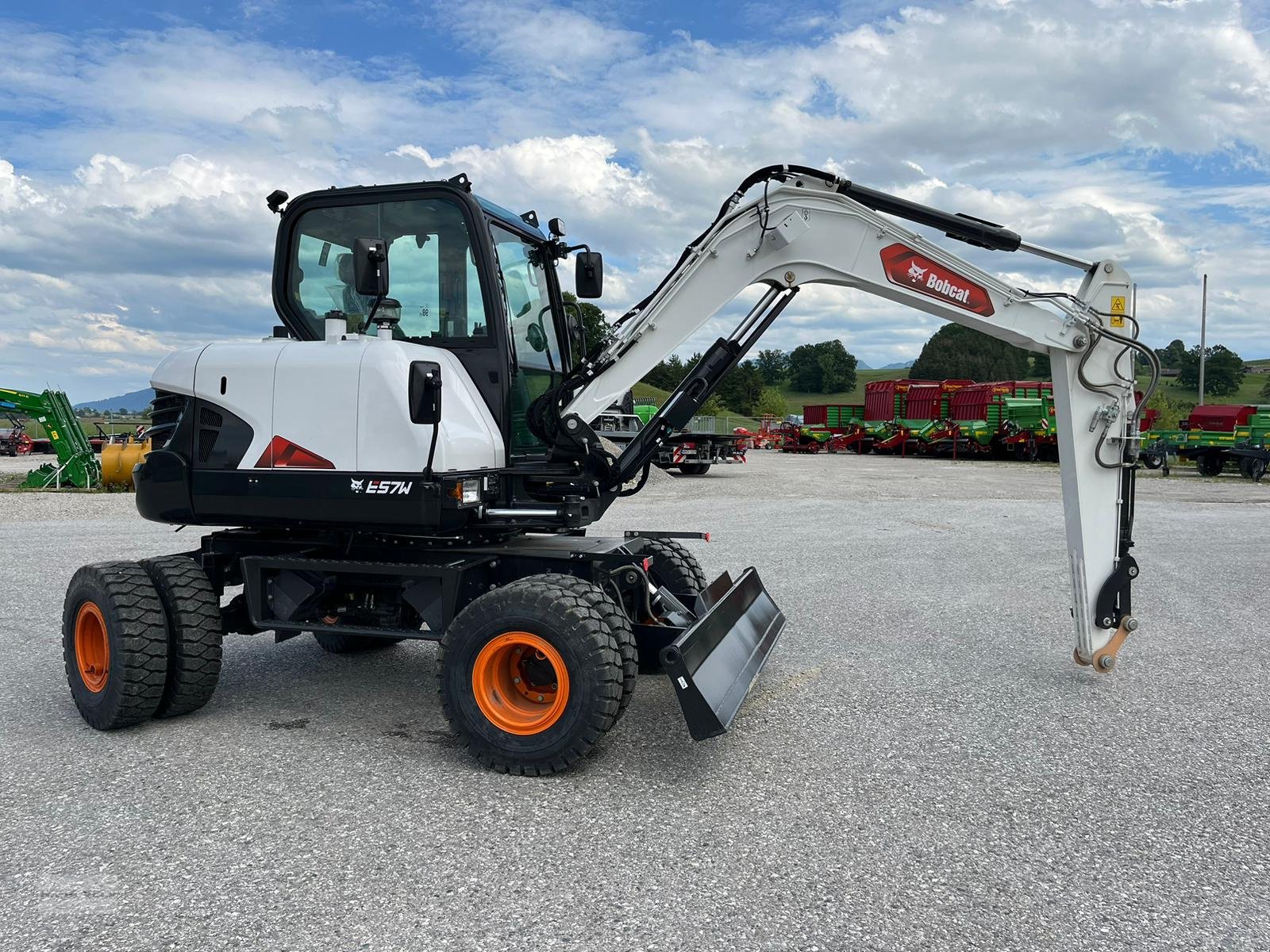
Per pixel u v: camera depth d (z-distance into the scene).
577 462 4.80
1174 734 4.41
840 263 4.79
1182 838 3.28
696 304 4.76
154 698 4.38
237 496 4.48
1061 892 2.89
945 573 8.84
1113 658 5.20
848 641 6.21
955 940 2.60
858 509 14.73
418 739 4.31
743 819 3.42
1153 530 12.34
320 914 2.72
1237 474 25.38
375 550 4.59
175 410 4.77
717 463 22.67
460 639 3.92
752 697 4.98
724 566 9.14
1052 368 5.13
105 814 3.44
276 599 4.62
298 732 4.41
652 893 2.86
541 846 3.19
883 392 40.19
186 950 2.53
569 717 3.76
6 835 3.25
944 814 3.47
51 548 10.12
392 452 4.19
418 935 2.61
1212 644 6.19
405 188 4.64
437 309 4.65
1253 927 2.69
